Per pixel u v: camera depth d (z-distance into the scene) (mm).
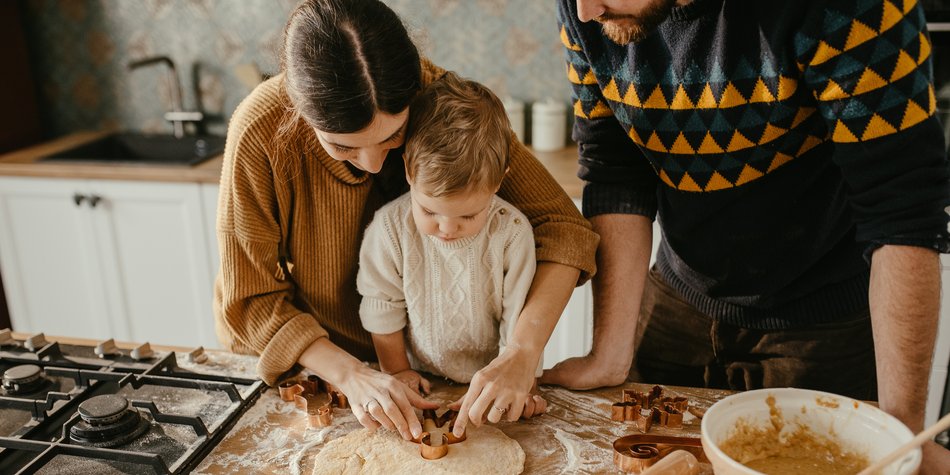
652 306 1516
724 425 968
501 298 1180
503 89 2725
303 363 1166
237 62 2805
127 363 1262
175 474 974
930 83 918
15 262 2623
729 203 1225
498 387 1041
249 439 1066
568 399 1161
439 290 1158
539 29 2621
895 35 887
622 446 1012
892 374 962
